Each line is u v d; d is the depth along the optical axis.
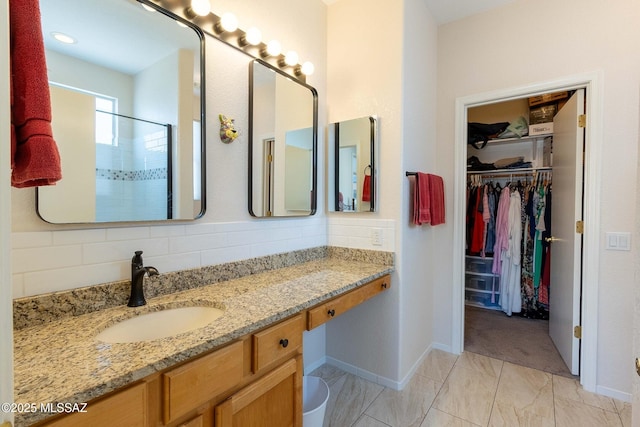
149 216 1.25
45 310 0.98
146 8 1.25
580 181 2.02
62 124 1.03
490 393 1.90
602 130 1.87
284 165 1.89
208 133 1.48
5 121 0.40
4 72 0.40
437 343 2.51
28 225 0.97
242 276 1.63
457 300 2.41
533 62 2.11
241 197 1.64
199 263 1.45
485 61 2.29
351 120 2.12
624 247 1.82
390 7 1.98
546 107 2.98
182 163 1.36
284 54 1.86
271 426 1.12
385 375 2.00
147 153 1.25
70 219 1.04
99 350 0.81
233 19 1.47
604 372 1.88
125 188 1.19
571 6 1.98
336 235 2.21
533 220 3.14
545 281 3.07
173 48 1.33
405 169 1.98
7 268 0.40
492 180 3.47
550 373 2.12
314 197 2.13
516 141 3.23
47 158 0.69
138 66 1.22
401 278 1.95
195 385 0.86
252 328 1.01
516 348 2.51
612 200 1.85
